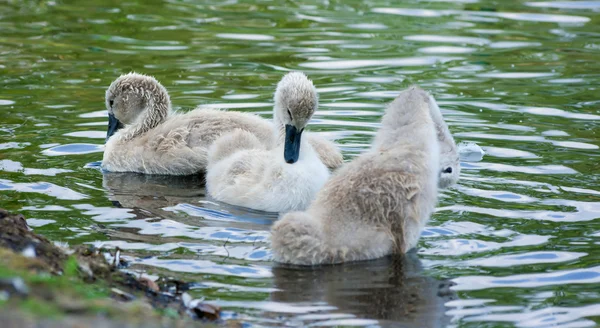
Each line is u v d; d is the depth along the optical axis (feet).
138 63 70.33
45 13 85.71
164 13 86.53
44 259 31.53
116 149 51.34
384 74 67.26
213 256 36.58
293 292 32.99
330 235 35.73
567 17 84.28
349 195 36.70
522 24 82.07
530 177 46.29
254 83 65.21
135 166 50.90
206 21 83.61
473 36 78.18
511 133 53.67
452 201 43.01
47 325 23.54
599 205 42.29
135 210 42.83
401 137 39.19
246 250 37.37
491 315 31.24
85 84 64.75
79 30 79.97
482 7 88.43
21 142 52.54
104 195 45.27
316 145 49.37
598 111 58.13
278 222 35.99
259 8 88.63
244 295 32.65
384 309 31.65
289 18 84.64
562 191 44.24
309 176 44.32
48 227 39.34
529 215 41.16
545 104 59.72
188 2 91.04
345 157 49.98
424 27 81.15
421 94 43.34
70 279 29.32
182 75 67.10
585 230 39.27
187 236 39.01
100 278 31.99
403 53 73.15
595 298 32.63
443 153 44.37
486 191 44.32
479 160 48.93
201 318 30.35
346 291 33.17
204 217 42.16
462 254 36.83
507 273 34.86
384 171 37.37
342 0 91.76
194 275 34.42
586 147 50.98
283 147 46.06
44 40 76.48
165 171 50.67
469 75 67.05
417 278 34.42
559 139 52.49
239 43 76.33
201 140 51.49
